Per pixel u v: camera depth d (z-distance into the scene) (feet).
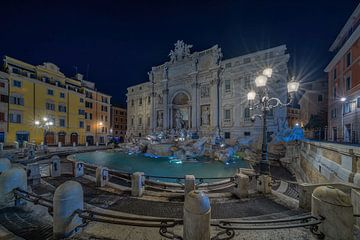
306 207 19.51
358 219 15.39
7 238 11.22
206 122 112.78
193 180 24.08
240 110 98.37
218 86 107.34
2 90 89.81
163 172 51.08
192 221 10.34
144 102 153.38
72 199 12.68
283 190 29.60
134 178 24.57
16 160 57.47
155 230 14.60
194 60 116.88
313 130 107.65
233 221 11.76
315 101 111.75
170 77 131.13
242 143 89.66
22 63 102.37
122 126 197.16
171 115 129.90
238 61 100.78
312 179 38.70
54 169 34.19
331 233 11.70
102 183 28.30
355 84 60.80
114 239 13.12
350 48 64.18
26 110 99.30
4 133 90.22
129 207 20.39
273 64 90.02
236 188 24.89
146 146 96.78
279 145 69.51
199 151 82.48
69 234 12.44
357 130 59.36
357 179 21.29
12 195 17.60
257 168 57.21
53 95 113.70
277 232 14.16
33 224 14.96
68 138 122.42
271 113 89.40
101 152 101.71
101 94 152.35
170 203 21.81
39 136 104.99
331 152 30.12
